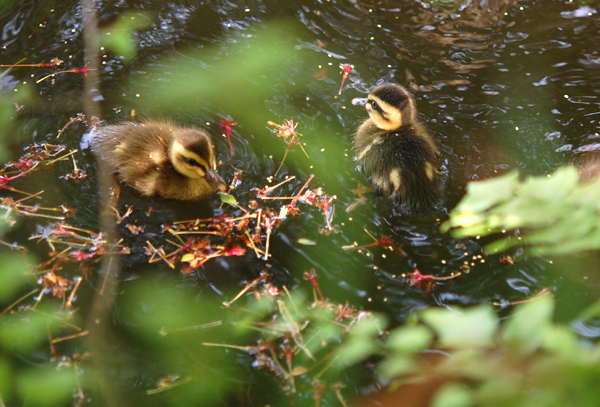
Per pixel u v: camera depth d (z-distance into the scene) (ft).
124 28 29.22
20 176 22.36
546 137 24.13
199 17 30.09
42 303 18.40
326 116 25.39
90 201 21.79
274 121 25.05
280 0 31.01
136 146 22.91
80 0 30.55
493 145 23.91
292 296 18.75
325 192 22.34
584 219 9.79
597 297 18.28
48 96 25.66
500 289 18.81
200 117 25.07
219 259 19.97
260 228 21.02
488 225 12.24
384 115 23.52
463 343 8.58
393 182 22.13
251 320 18.02
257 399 15.97
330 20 30.12
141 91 26.13
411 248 20.29
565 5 30.53
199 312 18.30
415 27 29.68
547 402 7.52
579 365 7.59
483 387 7.98
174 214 21.66
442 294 18.78
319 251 20.24
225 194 21.72
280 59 27.94
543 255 19.60
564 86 26.37
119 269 19.54
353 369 16.57
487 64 27.63
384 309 18.31
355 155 23.91
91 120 24.61
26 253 19.83
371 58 28.04
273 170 23.08
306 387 16.17
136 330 17.72
